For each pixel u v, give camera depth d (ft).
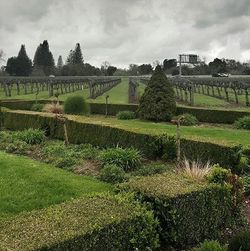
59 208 18.81
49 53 394.11
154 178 24.13
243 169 34.09
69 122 49.62
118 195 20.76
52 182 30.58
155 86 75.15
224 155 34.27
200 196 22.03
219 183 24.22
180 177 24.52
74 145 46.21
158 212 20.98
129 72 393.50
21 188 29.30
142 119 75.97
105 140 43.96
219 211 23.27
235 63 289.74
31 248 14.67
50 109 71.82
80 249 15.92
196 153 36.32
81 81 180.04
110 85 221.87
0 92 178.19
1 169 34.27
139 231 18.31
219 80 125.08
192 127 63.16
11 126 62.80
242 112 70.95
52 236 15.66
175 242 21.31
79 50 424.46
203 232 22.44
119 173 33.35
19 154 43.93
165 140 38.40
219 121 73.10
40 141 49.03
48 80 169.68
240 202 25.11
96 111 93.56
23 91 186.09
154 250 19.94
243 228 24.48
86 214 17.95
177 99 132.46
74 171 35.63
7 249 14.58
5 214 25.03
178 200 21.03
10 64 315.17
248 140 49.78
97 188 30.14
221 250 19.01
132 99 132.26
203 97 141.38
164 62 326.85
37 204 26.76
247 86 110.73
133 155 36.58
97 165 36.70
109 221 17.15
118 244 17.34
